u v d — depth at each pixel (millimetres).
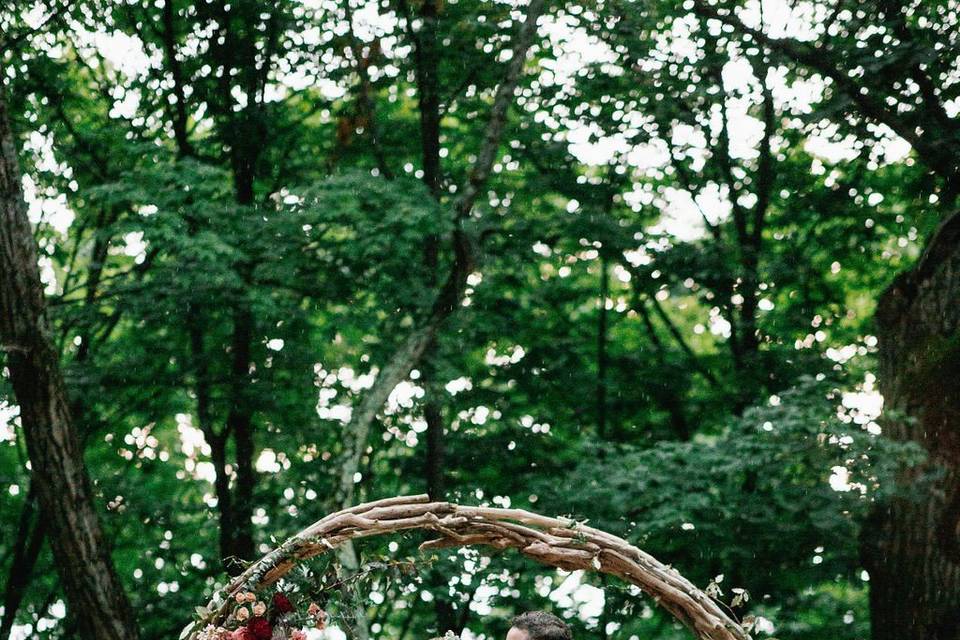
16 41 10484
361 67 11625
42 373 8305
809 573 10172
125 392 11695
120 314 10906
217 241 9375
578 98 11398
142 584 12570
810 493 9258
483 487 12055
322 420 11789
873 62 9758
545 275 13867
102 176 11703
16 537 12883
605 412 12914
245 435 11914
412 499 4363
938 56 9680
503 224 11820
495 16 11602
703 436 13844
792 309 12234
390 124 12344
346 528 4305
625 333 14305
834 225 12258
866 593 12242
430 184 12031
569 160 12250
